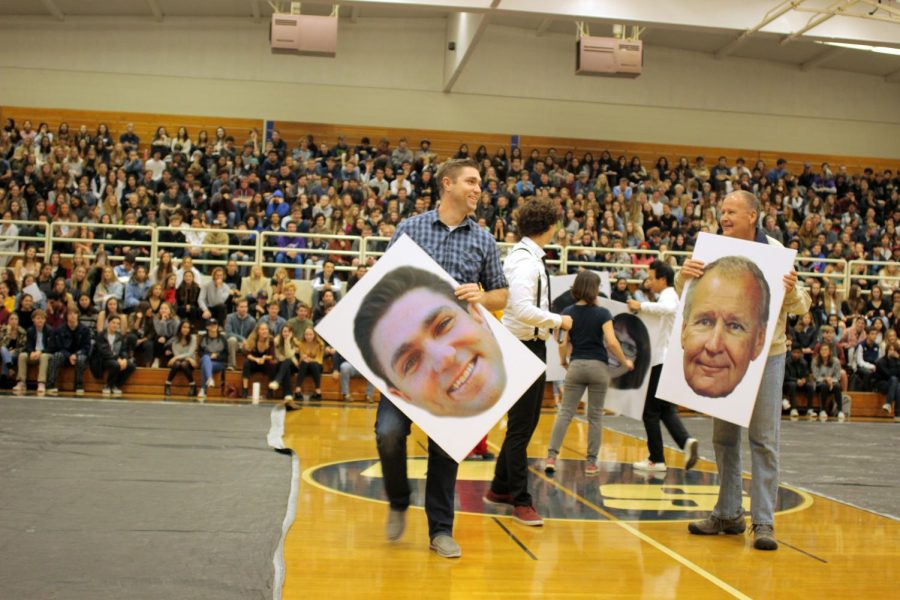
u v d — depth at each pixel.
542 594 3.46
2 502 4.59
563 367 7.04
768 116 23.16
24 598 3.05
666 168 21.28
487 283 4.32
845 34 14.85
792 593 3.61
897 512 5.52
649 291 14.44
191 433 7.76
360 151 20.03
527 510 4.79
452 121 22.05
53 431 7.51
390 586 3.48
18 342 12.21
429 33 21.98
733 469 4.69
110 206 16.56
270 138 21.36
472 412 3.96
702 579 3.77
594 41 14.84
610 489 5.98
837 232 20.05
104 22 20.92
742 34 14.73
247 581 3.34
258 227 15.71
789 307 4.69
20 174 17.52
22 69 20.70
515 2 13.88
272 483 5.46
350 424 9.48
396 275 4.04
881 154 23.58
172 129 21.09
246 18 21.38
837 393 14.00
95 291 13.70
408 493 4.12
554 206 4.84
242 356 13.04
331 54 14.93
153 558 3.62
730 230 4.87
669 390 4.71
